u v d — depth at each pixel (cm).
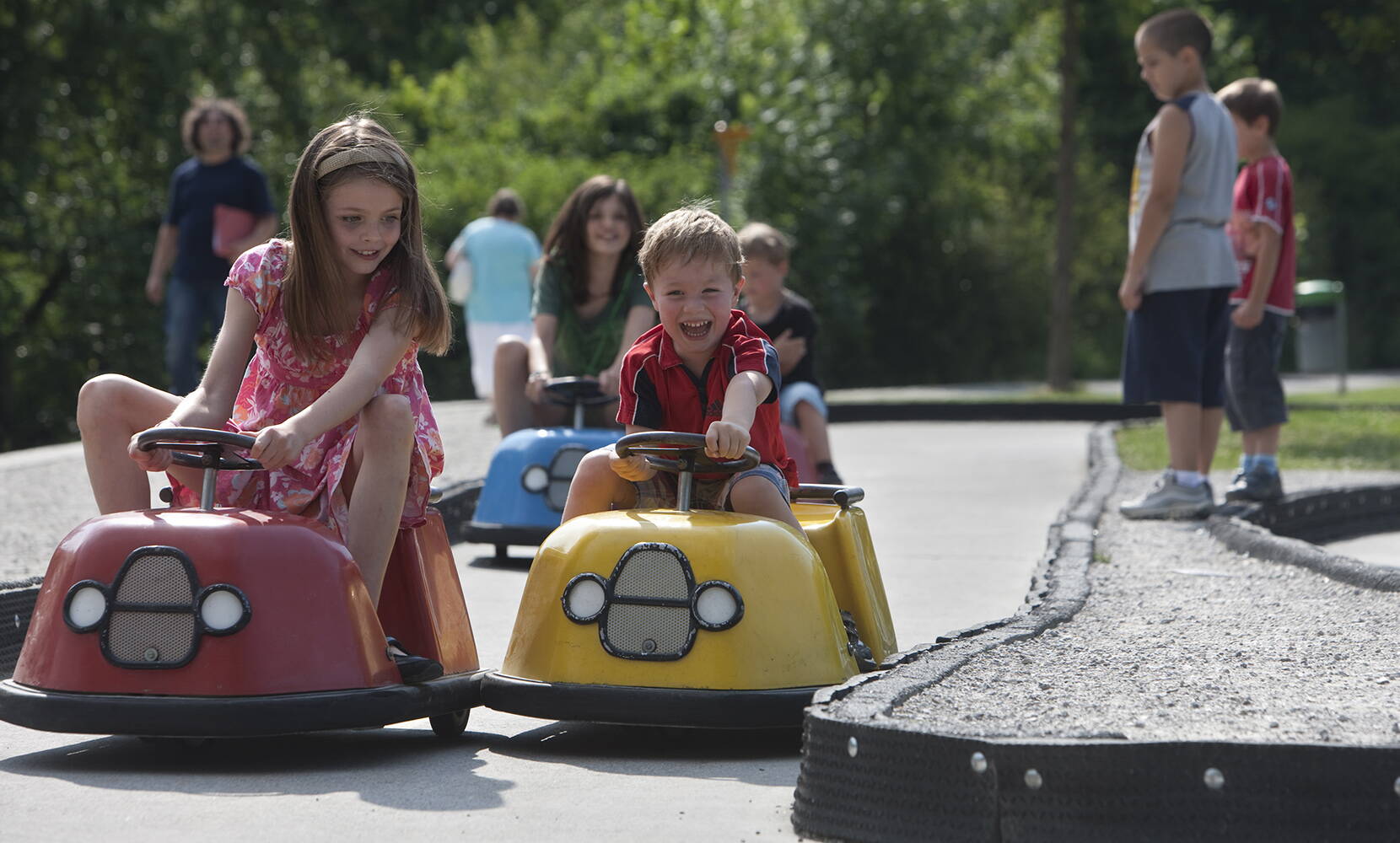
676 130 5681
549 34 7788
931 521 1947
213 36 5616
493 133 5722
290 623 810
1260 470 1819
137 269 5362
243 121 2473
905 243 6288
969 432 3581
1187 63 1772
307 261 905
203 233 2450
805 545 890
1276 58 9344
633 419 991
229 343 925
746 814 731
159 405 918
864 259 6241
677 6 6128
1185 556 1505
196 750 866
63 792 765
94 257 5353
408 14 7725
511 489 1636
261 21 6091
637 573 859
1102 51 8150
